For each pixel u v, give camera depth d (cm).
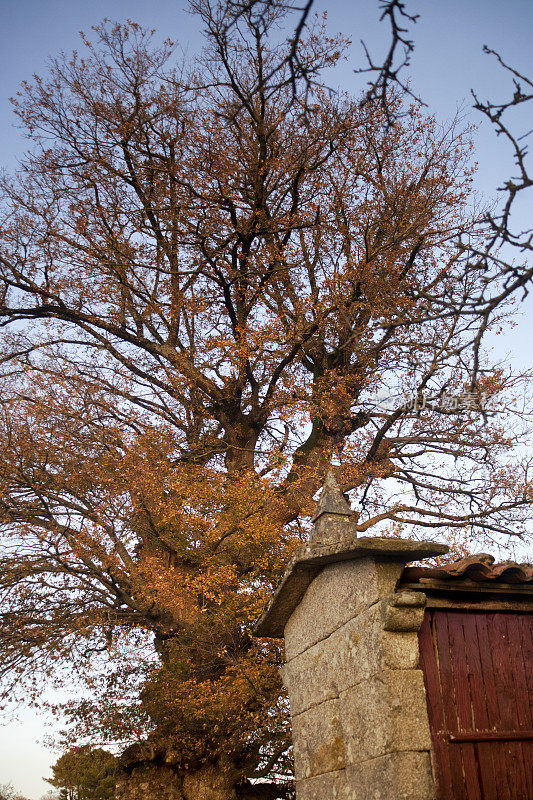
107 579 1675
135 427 1958
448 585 684
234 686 1504
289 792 1762
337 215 2206
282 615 911
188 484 1756
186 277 2264
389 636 667
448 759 632
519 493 1903
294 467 1944
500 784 637
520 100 435
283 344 1980
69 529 1670
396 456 2120
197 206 2077
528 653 709
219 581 1576
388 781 625
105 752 2516
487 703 670
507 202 436
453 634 692
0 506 1677
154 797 1552
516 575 693
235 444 2153
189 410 2158
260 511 1709
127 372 2127
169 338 2275
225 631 1617
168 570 1616
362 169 2188
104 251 2138
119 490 1688
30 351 2177
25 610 1667
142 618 1703
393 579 703
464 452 1964
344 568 761
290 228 2073
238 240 2102
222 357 2014
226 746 1589
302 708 837
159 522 1775
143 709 1741
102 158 2198
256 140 2108
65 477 1747
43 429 1795
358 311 1964
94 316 2184
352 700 711
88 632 1584
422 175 2183
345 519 845
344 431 2164
